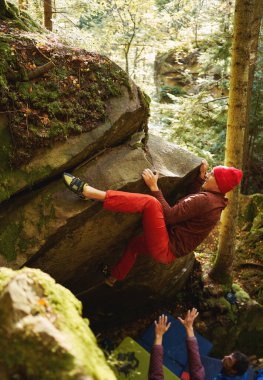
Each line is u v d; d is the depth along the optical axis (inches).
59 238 122.8
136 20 328.8
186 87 460.1
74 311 65.9
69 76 128.6
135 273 162.2
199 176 152.6
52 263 127.9
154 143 151.9
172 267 173.9
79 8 293.6
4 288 63.3
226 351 184.5
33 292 62.6
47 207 119.3
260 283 213.3
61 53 131.5
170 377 141.9
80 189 116.6
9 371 51.5
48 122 120.1
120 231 139.4
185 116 268.4
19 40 127.0
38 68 123.1
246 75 165.2
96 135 127.1
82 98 128.3
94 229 129.8
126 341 141.0
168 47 359.9
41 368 51.0
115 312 176.9
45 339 53.2
